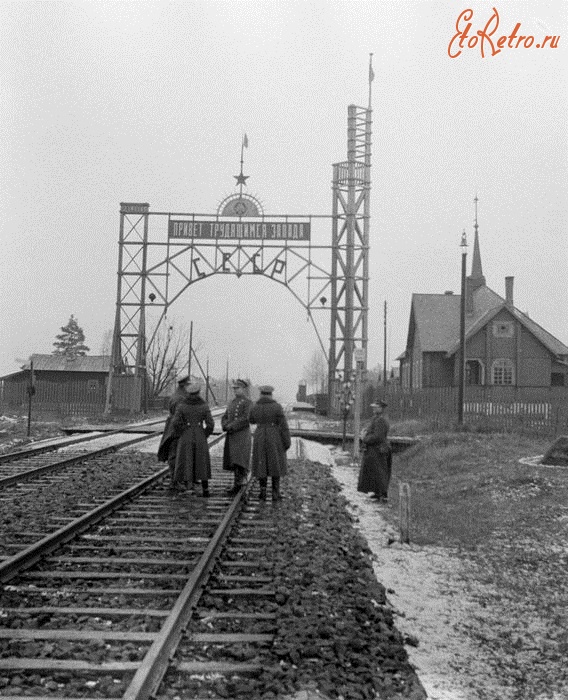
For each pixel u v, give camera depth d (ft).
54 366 218.18
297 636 20.49
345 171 140.15
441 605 25.20
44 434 96.73
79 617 21.39
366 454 48.52
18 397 152.35
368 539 36.06
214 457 68.39
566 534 35.55
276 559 29.35
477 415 97.25
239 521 36.91
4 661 17.88
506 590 27.17
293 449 79.46
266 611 22.85
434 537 36.24
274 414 43.06
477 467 61.82
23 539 31.83
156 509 39.52
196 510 39.19
